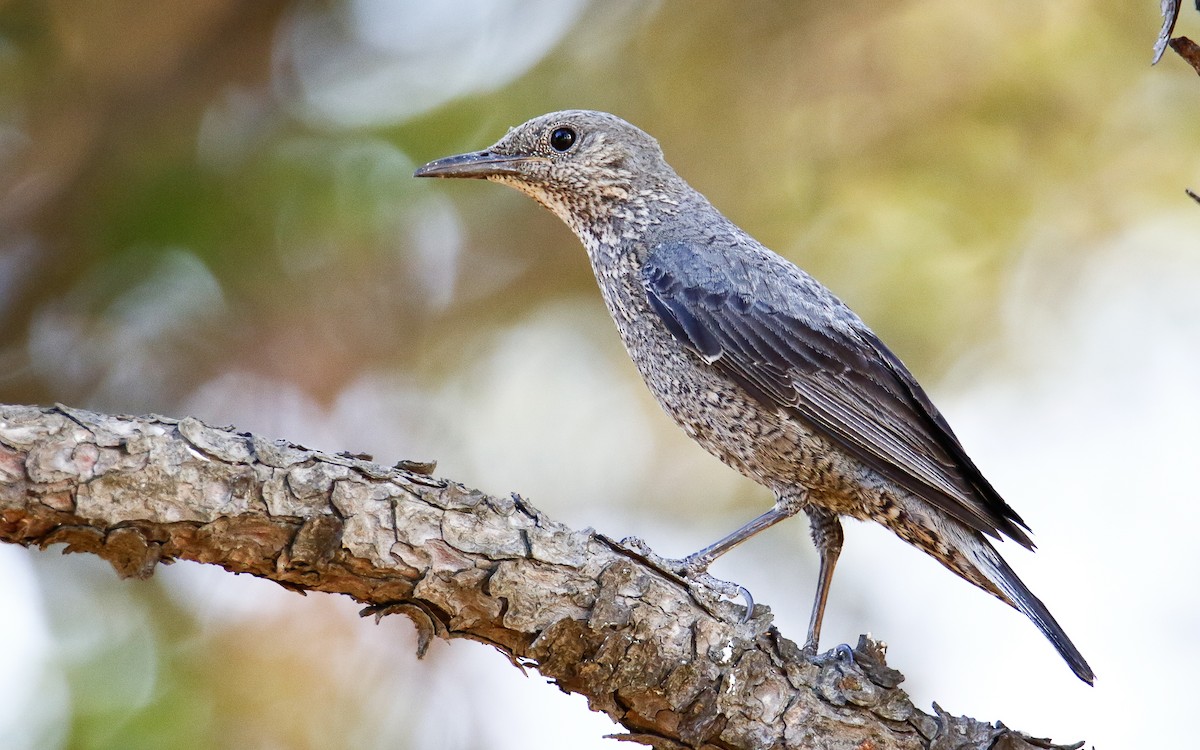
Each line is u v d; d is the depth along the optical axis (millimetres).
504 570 7188
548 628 7285
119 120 13016
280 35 13445
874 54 13750
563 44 13750
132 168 12883
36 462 6188
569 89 13578
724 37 13773
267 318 13094
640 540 7664
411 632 12672
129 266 12844
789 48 13758
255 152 12914
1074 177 13688
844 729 7816
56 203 12859
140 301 12938
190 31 13094
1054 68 13641
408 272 13438
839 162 13820
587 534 7461
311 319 13195
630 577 7418
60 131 13016
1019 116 13703
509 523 7277
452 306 13602
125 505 6379
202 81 13180
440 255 13641
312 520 6773
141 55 13070
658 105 13820
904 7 13625
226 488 6590
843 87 13820
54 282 12938
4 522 6211
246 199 12758
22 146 13016
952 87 13750
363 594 7098
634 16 13812
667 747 7773
